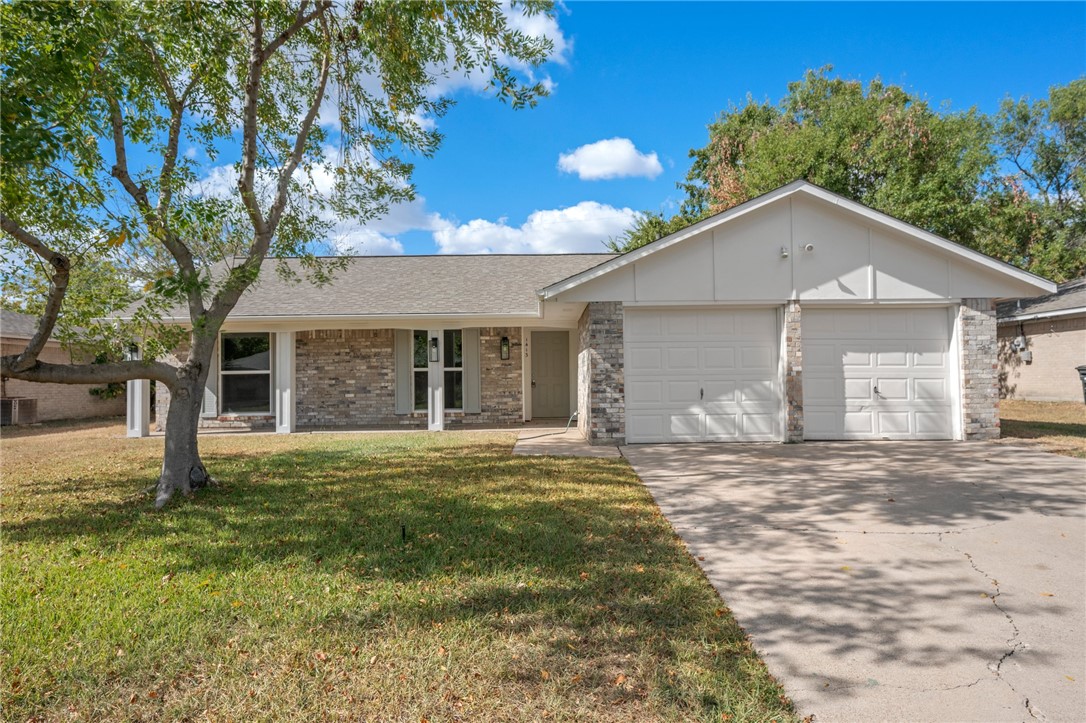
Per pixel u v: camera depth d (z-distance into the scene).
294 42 8.61
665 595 3.91
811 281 11.01
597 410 11.10
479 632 3.39
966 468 8.34
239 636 3.38
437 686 2.86
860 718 2.61
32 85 4.62
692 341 11.32
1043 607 3.73
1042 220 27.97
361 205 9.67
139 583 4.22
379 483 7.68
